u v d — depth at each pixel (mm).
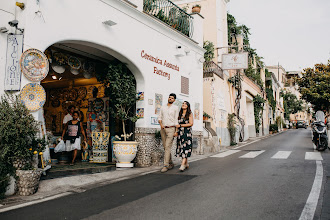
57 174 6559
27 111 5148
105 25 7473
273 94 40719
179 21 11727
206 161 9688
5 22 5379
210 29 18438
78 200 4777
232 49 21578
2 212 4113
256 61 29281
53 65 7977
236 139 19078
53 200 4781
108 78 8266
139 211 4129
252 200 4609
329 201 4539
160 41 9883
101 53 8398
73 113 8891
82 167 7973
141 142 8781
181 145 7750
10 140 4922
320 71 21844
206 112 15938
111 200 4758
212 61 16547
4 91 5340
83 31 6820
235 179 6285
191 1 19188
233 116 18594
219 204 4422
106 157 9328
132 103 8750
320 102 21953
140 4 8875
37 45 5668
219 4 18875
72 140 8523
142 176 7012
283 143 17203
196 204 4441
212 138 13570
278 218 3771
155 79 9516
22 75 5312
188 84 11703
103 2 7434
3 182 4738
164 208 4258
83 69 8609
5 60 5395
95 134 9219
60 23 6227
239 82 20672
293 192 5090
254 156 10586
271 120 38000
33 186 5082
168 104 7836
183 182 6121
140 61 8797
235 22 21953
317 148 11969
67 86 11758
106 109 9977
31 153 5203
